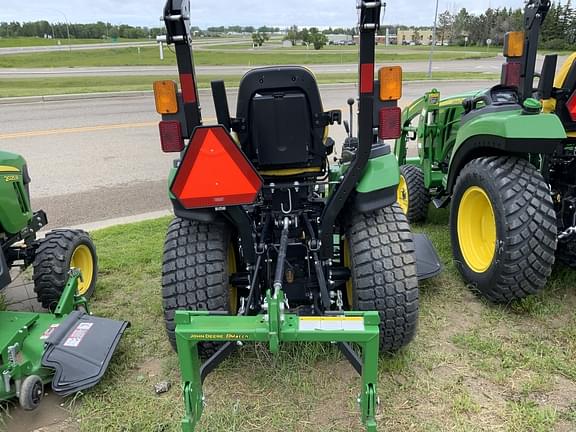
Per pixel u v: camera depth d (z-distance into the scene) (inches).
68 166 346.9
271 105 115.7
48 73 1186.6
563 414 106.7
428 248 161.8
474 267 156.5
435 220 230.7
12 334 116.4
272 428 105.5
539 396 112.2
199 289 117.1
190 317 92.6
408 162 251.8
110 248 206.2
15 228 143.6
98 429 106.7
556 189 158.2
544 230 133.6
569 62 148.9
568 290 154.7
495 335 134.4
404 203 230.7
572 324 137.6
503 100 162.2
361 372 96.0
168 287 118.0
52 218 249.6
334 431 104.2
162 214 253.8
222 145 101.1
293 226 128.9
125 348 135.0
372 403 90.5
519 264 136.1
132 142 421.4
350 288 130.0
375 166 114.8
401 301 116.0
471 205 159.0
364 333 88.5
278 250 123.8
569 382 116.4
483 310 146.9
